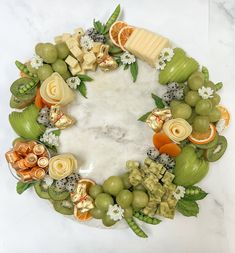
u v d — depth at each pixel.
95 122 0.38
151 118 0.35
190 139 0.36
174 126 0.35
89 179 0.37
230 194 0.38
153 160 0.36
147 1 0.41
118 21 0.38
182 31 0.40
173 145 0.35
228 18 0.40
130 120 0.38
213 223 0.38
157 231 0.38
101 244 0.39
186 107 0.35
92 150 0.38
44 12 0.42
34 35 0.42
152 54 0.36
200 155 0.36
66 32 0.41
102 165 0.38
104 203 0.35
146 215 0.36
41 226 0.40
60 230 0.40
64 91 0.36
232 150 0.38
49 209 0.40
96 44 0.37
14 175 0.39
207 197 0.38
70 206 0.37
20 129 0.38
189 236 0.38
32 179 0.36
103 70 0.38
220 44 0.40
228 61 0.39
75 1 0.42
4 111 0.41
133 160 0.37
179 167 0.35
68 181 0.36
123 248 0.39
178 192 0.36
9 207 0.41
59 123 0.36
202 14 0.40
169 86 0.36
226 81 0.39
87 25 0.41
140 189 0.36
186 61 0.36
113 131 0.38
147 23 0.40
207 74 0.37
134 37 0.37
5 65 0.42
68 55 0.37
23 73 0.39
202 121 0.34
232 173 0.38
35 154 0.36
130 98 0.38
